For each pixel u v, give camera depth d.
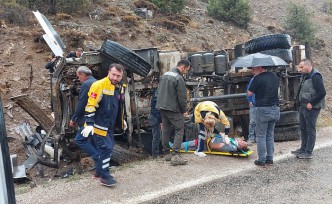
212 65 9.28
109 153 5.53
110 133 5.56
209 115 6.98
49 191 5.50
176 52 8.96
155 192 5.36
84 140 5.78
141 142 8.39
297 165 6.57
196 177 5.98
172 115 6.63
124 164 7.04
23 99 8.59
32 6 15.88
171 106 6.54
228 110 9.62
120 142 8.52
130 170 6.42
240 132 9.96
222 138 7.30
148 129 8.68
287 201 4.98
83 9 16.72
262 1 29.86
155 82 8.66
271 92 6.26
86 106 5.26
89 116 5.21
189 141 7.74
